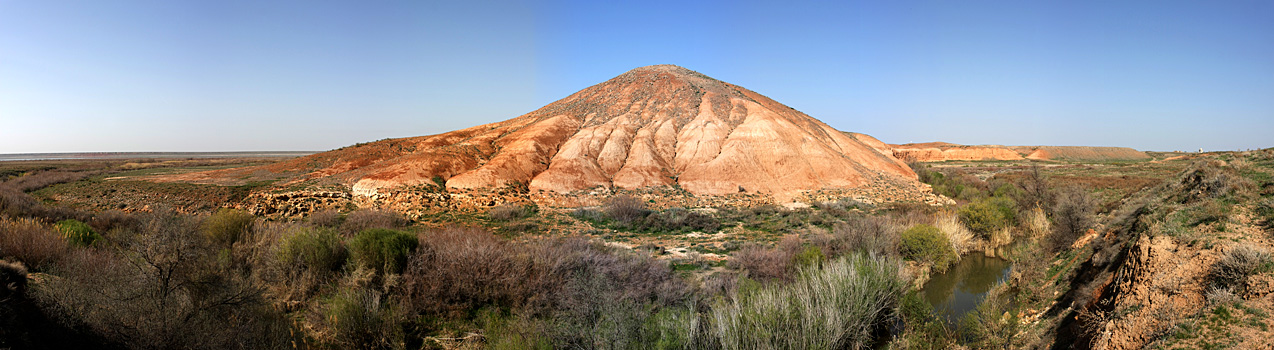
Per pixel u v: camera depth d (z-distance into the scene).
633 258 17.98
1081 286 14.07
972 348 12.61
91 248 12.58
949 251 21.38
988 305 14.40
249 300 10.34
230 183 34.09
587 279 13.73
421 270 13.77
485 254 14.39
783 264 16.94
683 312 12.17
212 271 10.45
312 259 13.66
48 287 8.83
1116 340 9.52
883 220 23.92
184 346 8.47
